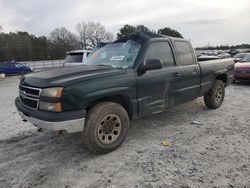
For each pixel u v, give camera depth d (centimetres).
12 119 601
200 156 362
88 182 304
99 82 355
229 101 733
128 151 387
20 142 441
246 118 549
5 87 1486
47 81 340
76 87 334
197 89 543
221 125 502
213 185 289
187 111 616
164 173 318
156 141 425
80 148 407
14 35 6812
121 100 406
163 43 467
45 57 6594
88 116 357
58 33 7762
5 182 311
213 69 592
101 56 476
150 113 438
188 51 528
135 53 423
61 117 323
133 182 300
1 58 6059
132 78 395
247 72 1039
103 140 373
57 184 302
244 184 290
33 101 352
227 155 363
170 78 462
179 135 452
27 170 338
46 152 395
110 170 330
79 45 7900
